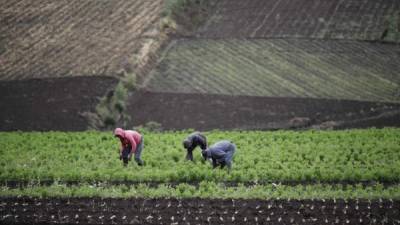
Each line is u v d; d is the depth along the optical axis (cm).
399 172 8431
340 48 18150
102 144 10881
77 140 11362
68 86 15962
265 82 16388
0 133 12244
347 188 7906
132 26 19412
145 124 14362
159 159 9625
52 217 6819
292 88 15988
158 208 7119
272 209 7019
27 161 9619
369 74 16650
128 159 8825
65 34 19050
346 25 19375
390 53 17838
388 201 7325
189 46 18650
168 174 8394
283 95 15600
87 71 16838
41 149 10588
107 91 15538
